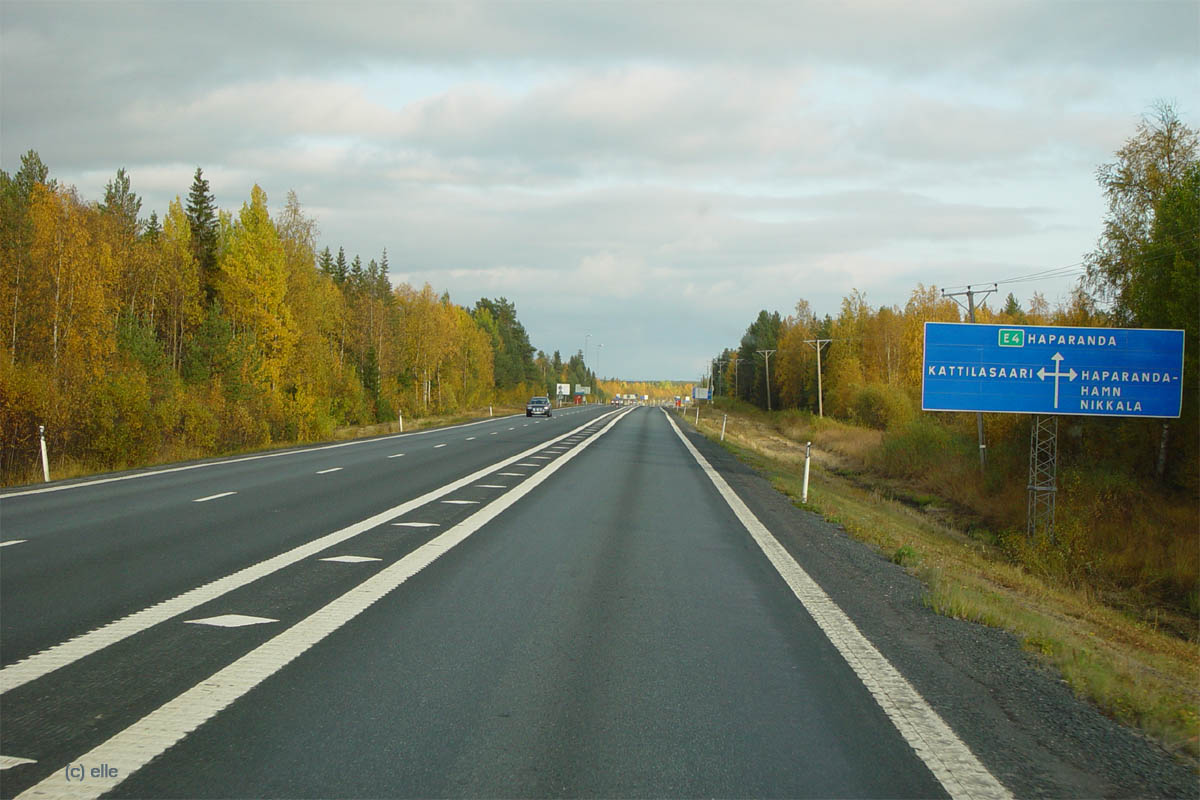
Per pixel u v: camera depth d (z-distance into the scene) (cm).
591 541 1181
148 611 721
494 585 866
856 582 985
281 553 1014
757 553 1147
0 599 759
